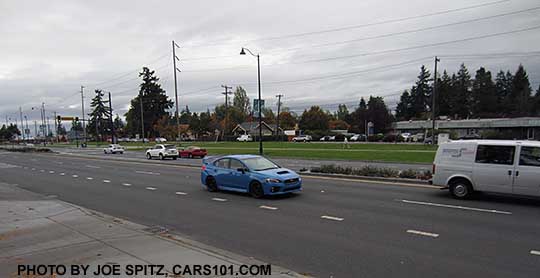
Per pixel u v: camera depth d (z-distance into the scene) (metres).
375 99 104.88
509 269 5.49
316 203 10.77
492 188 10.45
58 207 10.45
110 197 12.94
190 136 117.25
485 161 10.58
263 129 105.69
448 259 5.95
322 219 8.83
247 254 6.40
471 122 73.00
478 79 107.69
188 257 5.83
